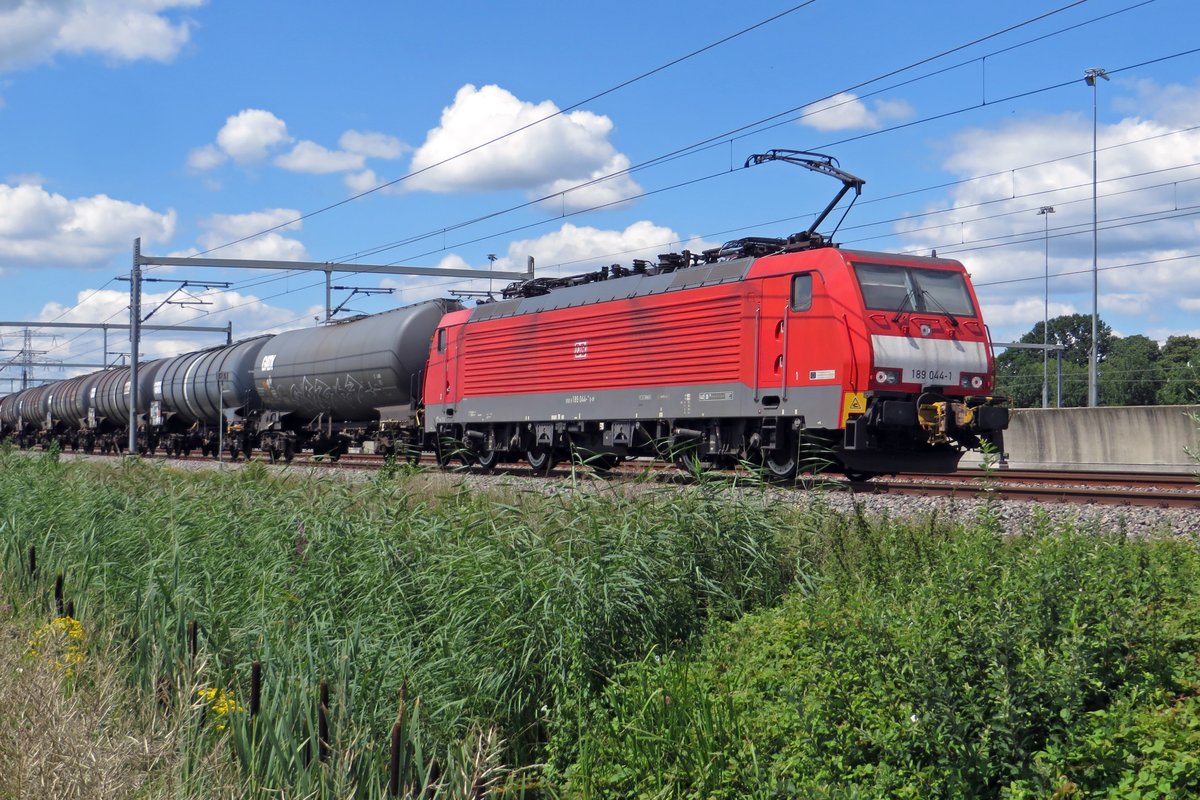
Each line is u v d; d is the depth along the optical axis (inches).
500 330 988.6
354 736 267.0
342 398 1211.9
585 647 327.3
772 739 261.7
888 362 658.8
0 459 861.2
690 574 374.0
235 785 241.8
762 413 714.8
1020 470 862.5
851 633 269.0
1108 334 3799.2
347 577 381.1
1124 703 225.3
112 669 297.0
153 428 1684.3
